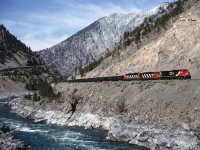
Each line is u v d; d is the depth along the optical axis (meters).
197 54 117.00
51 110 135.38
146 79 115.25
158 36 157.88
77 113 123.69
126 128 88.25
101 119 110.69
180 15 150.00
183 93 89.25
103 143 86.31
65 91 155.62
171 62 125.75
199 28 127.06
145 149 77.81
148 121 86.62
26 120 135.50
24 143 83.94
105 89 128.62
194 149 68.69
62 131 106.38
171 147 72.94
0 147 72.06
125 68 153.50
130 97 109.12
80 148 81.25
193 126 74.56
